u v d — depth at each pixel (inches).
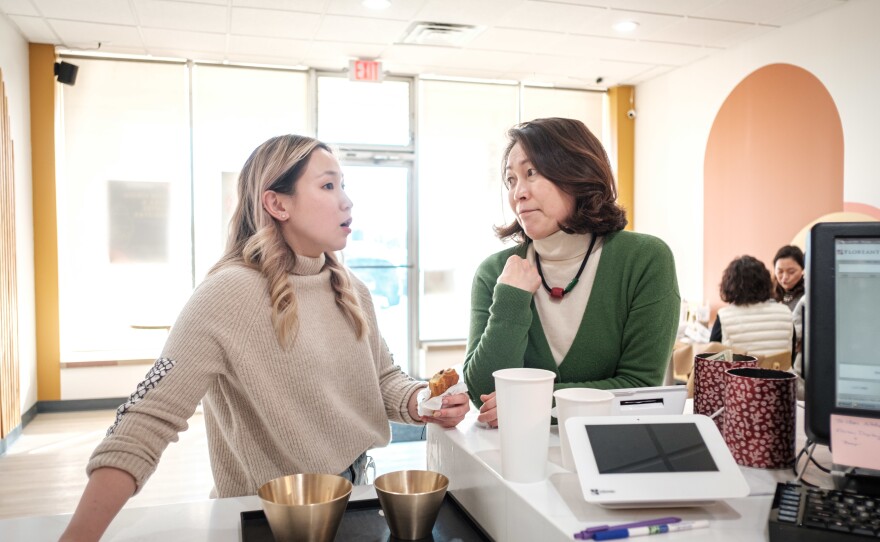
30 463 155.8
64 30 190.7
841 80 174.7
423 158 251.1
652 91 254.5
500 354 49.4
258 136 231.1
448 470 43.3
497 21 185.0
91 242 216.2
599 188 51.4
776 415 38.1
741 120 210.5
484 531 37.1
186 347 43.5
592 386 48.5
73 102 213.0
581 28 192.1
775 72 196.4
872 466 31.4
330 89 238.4
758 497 33.5
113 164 217.3
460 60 226.1
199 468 151.6
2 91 171.5
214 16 178.5
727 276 138.8
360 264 249.0
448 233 256.2
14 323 178.2
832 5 174.2
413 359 255.1
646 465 31.6
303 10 174.2
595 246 52.9
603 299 51.7
